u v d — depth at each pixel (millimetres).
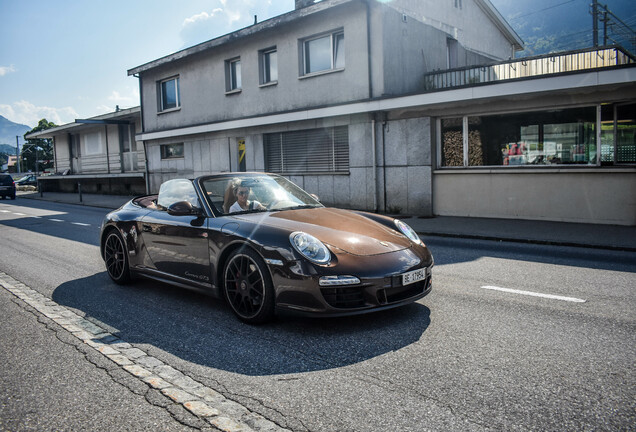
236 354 3143
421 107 11297
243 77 15742
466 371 2775
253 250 3699
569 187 9641
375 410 2334
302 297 3416
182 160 18859
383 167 12188
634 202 8961
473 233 8703
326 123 13289
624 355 2973
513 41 20250
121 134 26141
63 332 3672
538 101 9797
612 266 5852
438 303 4246
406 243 3959
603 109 9203
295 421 2244
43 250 7898
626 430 2107
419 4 13500
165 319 3969
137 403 2479
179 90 18828
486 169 10680
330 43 13203
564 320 3707
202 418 2297
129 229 5078
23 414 2381
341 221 4137
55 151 33281
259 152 15406
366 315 3914
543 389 2525
